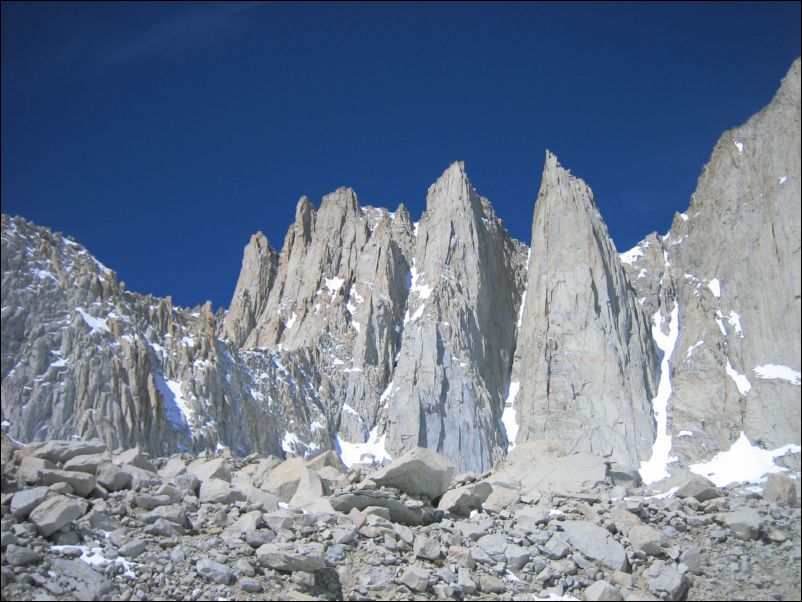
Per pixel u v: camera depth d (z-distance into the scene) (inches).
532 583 1170.6
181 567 1076.5
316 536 1204.5
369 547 1194.6
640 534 1255.5
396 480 1408.7
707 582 1186.0
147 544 1117.7
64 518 1093.1
